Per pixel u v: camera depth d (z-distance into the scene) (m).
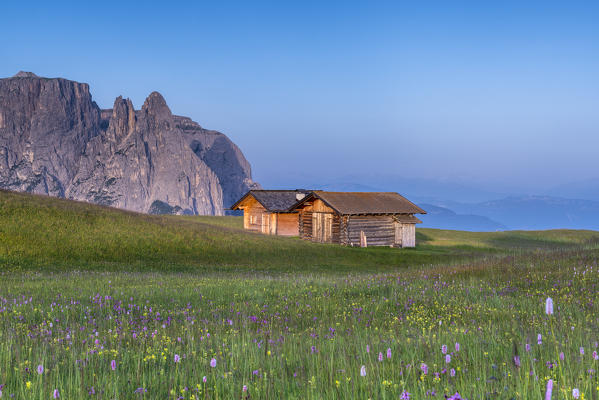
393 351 7.88
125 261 36.22
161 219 51.69
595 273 19.42
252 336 10.46
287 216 69.38
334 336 10.21
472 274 23.38
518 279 20.45
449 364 6.83
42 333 10.30
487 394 4.70
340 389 5.36
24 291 18.86
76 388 5.49
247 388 5.46
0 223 38.19
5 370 6.42
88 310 14.19
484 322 12.29
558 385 4.56
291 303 17.11
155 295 18.52
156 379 6.32
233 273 34.19
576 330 8.98
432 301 16.61
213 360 4.93
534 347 7.25
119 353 8.12
